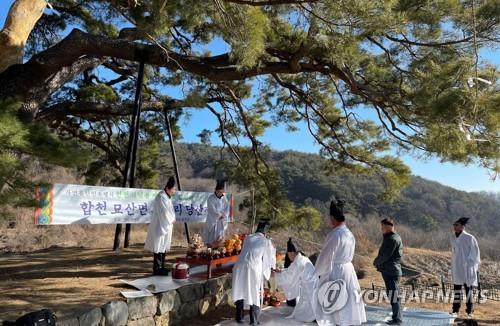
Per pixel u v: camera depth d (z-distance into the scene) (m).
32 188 5.58
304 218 15.49
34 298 6.76
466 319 8.52
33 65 10.05
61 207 9.41
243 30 7.56
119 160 17.55
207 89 16.11
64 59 10.09
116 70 16.02
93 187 10.11
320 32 7.61
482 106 6.68
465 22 8.23
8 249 18.50
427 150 9.12
